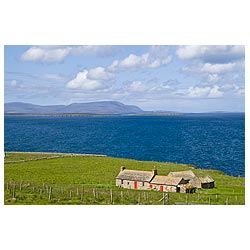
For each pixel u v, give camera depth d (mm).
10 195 52812
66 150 117250
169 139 134000
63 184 61906
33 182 63312
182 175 60438
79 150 117562
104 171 73062
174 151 111875
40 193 54312
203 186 60000
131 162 83062
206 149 113312
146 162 83562
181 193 55688
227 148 113000
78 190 56594
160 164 81688
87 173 71062
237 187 61938
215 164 92938
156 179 57750
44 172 71562
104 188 58500
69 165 78375
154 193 55438
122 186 59625
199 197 54062
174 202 50688
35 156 89188
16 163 79938
